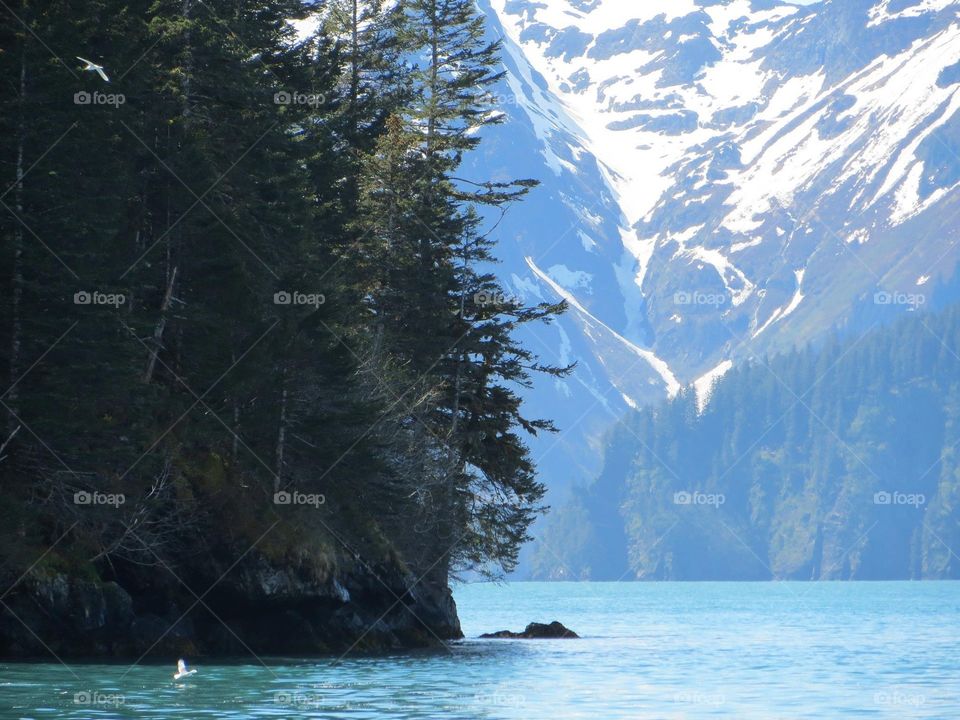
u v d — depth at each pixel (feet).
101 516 252.83
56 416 239.09
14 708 181.47
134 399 255.09
